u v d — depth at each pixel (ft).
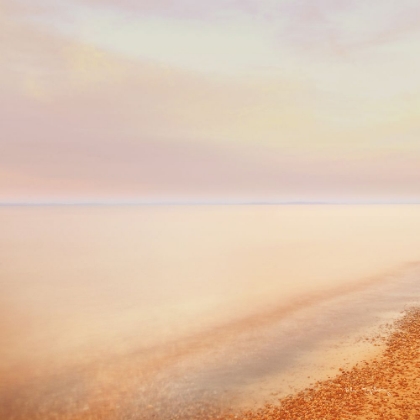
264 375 51.62
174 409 43.55
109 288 140.15
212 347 65.67
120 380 53.31
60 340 76.18
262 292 116.06
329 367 51.75
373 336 63.41
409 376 43.91
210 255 230.89
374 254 200.13
